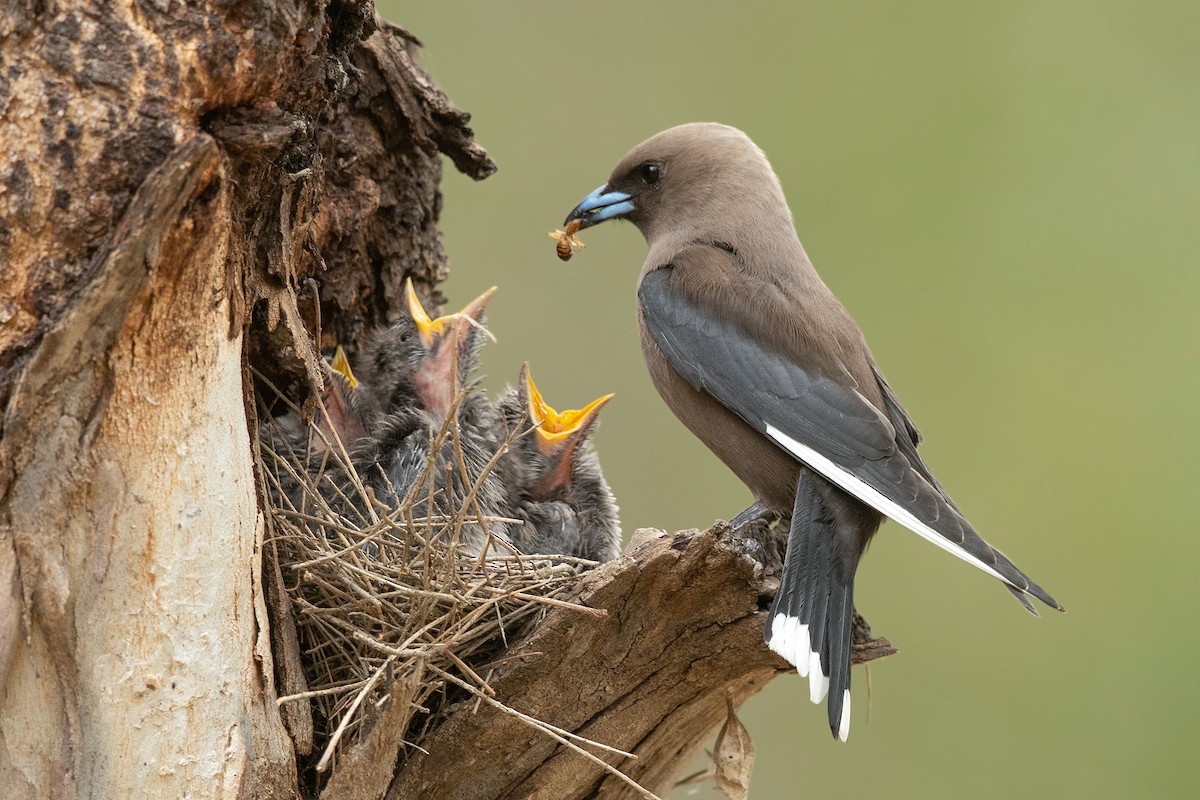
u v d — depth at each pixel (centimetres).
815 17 1595
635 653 779
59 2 662
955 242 1554
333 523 798
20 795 679
